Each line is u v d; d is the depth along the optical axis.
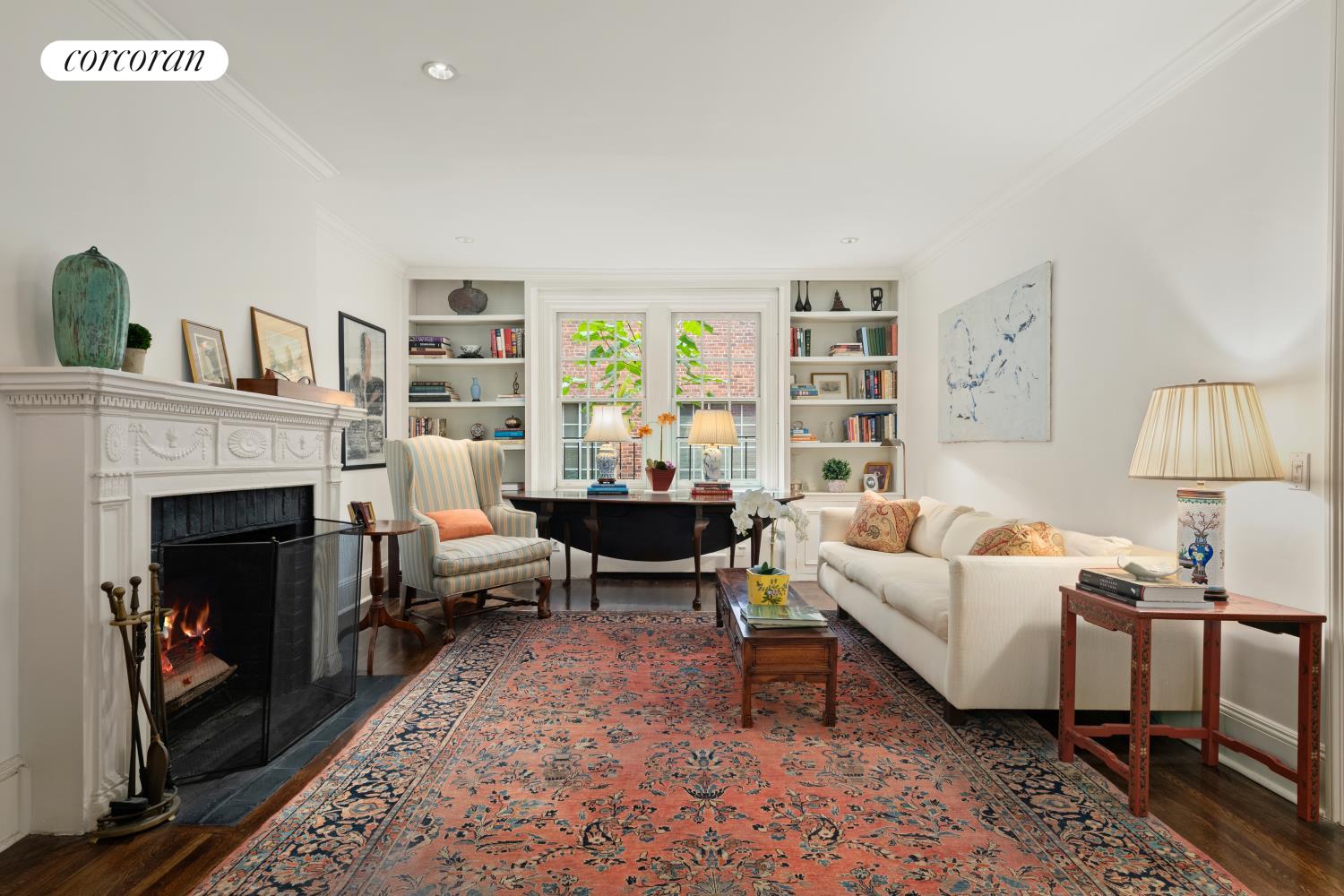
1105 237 3.19
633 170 3.73
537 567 4.36
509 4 2.29
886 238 5.00
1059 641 2.57
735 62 2.67
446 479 4.60
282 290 3.27
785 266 5.78
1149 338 2.91
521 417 6.16
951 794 2.14
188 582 2.22
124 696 2.06
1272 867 1.77
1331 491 2.08
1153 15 2.37
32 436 1.91
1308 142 2.18
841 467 6.00
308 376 3.43
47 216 2.03
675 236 4.92
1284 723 2.24
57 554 1.91
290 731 2.48
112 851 1.83
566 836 1.90
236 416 2.54
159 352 2.47
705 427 5.20
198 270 2.68
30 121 1.97
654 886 1.68
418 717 2.76
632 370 6.07
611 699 2.96
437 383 5.86
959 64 2.68
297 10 2.32
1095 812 2.04
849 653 3.71
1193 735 2.33
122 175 2.31
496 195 4.10
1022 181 3.82
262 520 2.78
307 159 3.44
